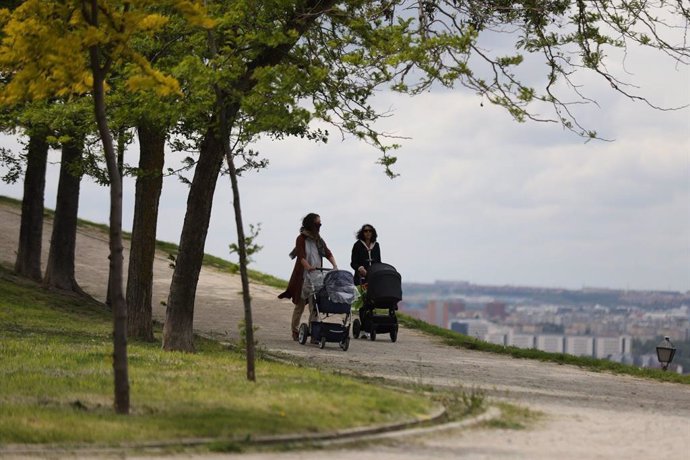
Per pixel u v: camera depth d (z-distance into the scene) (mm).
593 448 19391
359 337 46531
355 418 20484
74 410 20297
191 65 27266
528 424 22031
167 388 23641
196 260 34188
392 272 44688
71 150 52062
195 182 33875
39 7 21688
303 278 41281
